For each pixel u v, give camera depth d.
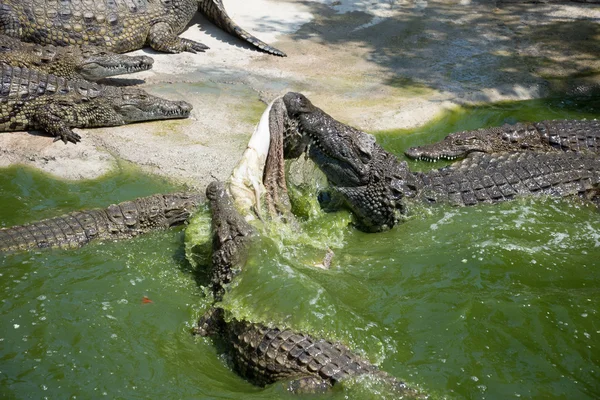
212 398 4.86
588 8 13.73
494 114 9.83
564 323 5.57
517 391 4.89
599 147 8.87
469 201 7.45
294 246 6.45
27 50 9.57
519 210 7.37
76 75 9.69
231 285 5.67
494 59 11.43
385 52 11.54
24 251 6.37
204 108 9.39
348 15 13.05
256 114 9.28
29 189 7.63
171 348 5.41
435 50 11.69
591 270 6.26
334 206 7.36
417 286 6.04
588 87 10.65
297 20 12.67
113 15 10.70
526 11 13.61
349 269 6.33
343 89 10.15
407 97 10.00
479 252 6.48
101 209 6.93
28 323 5.54
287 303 5.38
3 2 10.11
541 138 8.92
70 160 8.13
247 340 5.15
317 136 6.97
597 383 4.98
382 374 4.84
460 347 5.30
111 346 5.37
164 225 6.96
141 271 6.30
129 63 9.83
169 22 11.17
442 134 9.26
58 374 5.05
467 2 14.04
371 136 7.22
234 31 11.55
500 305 5.76
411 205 7.27
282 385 4.80
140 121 9.08
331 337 5.17
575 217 7.31
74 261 6.38
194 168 8.01
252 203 6.48
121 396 4.88
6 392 4.85
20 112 8.59
